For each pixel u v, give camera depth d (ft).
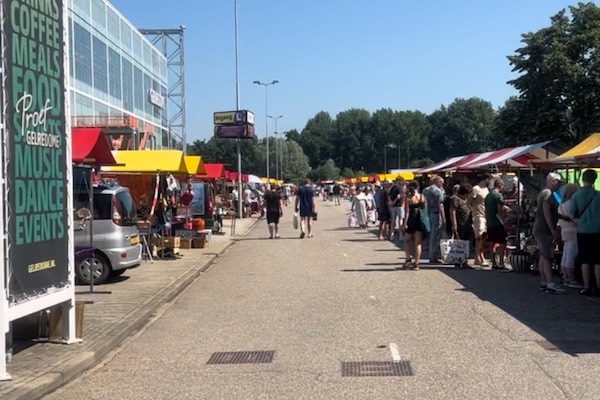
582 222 33.45
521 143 144.36
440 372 20.93
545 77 139.33
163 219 58.54
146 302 34.78
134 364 23.39
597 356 22.49
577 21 143.54
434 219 49.96
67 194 25.02
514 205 52.85
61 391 20.25
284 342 25.86
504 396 18.29
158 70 293.02
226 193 130.21
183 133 293.23
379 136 485.56
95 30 197.26
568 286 36.91
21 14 21.57
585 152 38.83
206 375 21.53
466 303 32.91
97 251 41.39
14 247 20.93
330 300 35.12
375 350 24.06
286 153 392.06
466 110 448.24
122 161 54.70
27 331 25.86
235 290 40.11
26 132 21.77
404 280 41.39
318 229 93.61
